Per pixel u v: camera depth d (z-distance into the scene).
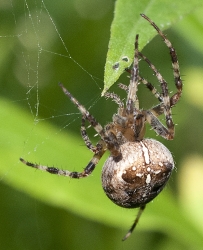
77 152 0.14
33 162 0.14
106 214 0.14
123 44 0.12
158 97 0.14
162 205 0.14
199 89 0.17
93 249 0.17
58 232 0.17
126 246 0.17
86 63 0.18
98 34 0.18
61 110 0.18
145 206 0.14
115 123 0.14
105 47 0.18
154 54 0.18
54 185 0.14
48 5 0.18
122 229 0.17
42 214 0.17
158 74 0.13
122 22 0.12
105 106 0.18
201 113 0.18
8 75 0.18
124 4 0.12
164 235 0.17
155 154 0.13
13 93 0.18
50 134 0.14
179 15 0.12
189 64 0.18
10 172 0.14
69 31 0.18
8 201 0.17
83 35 0.18
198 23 0.14
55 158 0.14
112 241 0.17
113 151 0.13
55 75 0.18
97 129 0.13
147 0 0.12
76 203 0.14
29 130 0.14
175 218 0.14
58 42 0.18
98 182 0.14
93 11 0.18
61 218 0.17
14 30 0.18
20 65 0.18
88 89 0.18
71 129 0.17
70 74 0.18
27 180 0.14
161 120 0.14
